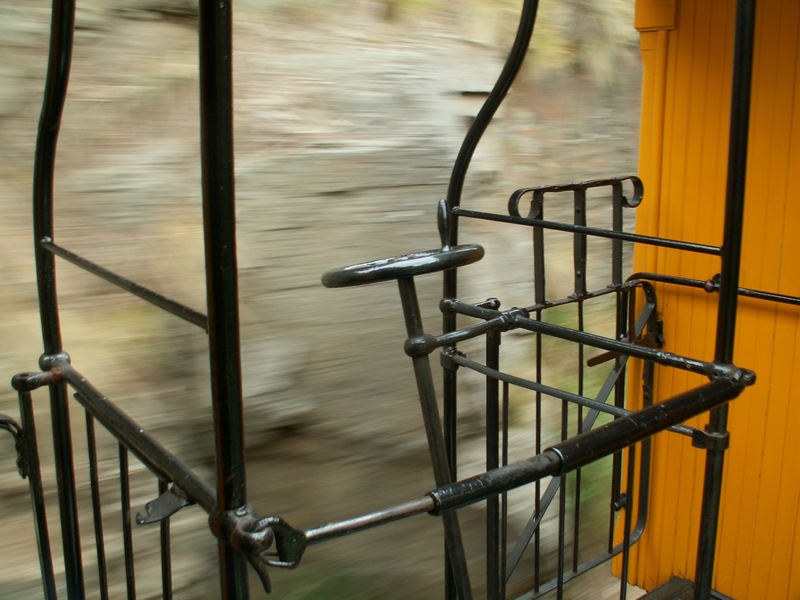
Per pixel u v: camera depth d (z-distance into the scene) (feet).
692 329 7.09
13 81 7.26
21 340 7.26
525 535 6.79
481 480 3.11
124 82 7.84
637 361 7.54
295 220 8.69
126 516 4.46
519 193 6.31
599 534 10.20
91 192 7.67
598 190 11.43
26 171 7.34
